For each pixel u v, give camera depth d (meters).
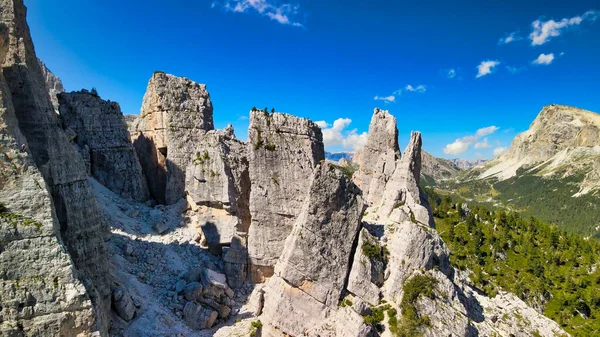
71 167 27.55
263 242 39.31
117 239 39.53
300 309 33.31
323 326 32.50
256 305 36.06
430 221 48.34
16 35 25.34
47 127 25.77
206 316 33.75
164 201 54.53
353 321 30.81
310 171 38.94
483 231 117.38
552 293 92.94
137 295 33.50
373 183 51.69
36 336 21.30
